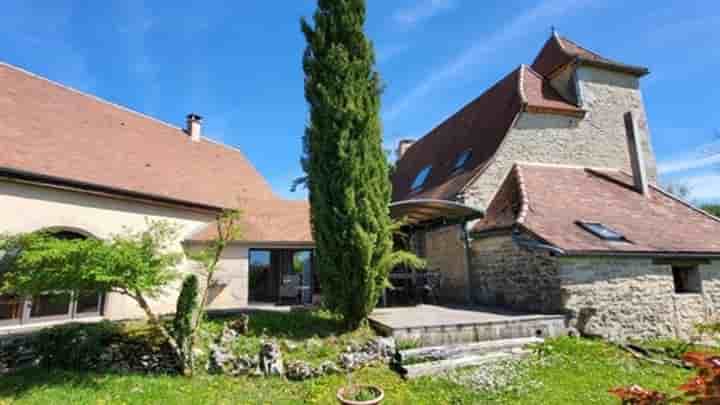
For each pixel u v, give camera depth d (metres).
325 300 8.20
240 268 12.52
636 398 2.81
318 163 8.20
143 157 13.38
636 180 13.78
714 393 2.30
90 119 13.22
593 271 9.23
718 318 10.25
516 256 10.41
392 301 12.96
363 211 7.83
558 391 5.84
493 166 13.22
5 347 6.96
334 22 8.62
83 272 5.93
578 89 15.34
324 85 8.38
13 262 6.89
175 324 6.87
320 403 5.57
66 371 6.81
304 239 12.85
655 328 9.43
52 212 9.38
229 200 14.27
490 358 7.27
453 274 13.16
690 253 10.05
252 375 6.60
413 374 6.51
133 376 6.55
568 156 14.45
